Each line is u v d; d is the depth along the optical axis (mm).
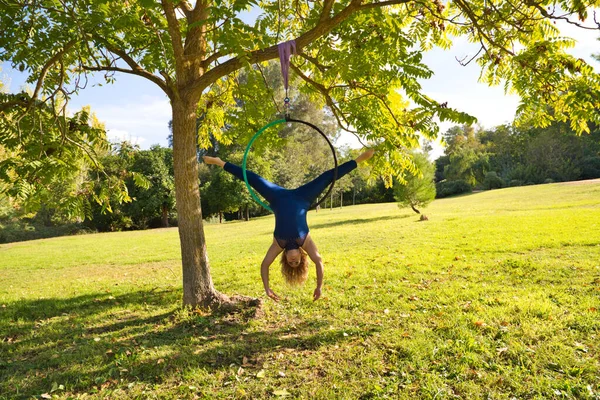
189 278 6910
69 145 6773
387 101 6691
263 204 4430
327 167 45344
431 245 12836
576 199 25266
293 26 7418
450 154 63438
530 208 22953
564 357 4477
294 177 39625
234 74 7789
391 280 8539
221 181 37531
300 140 44719
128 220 39438
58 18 6098
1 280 12953
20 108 6590
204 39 6879
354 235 17141
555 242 11336
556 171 48500
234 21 4590
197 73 6684
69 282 11273
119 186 7457
